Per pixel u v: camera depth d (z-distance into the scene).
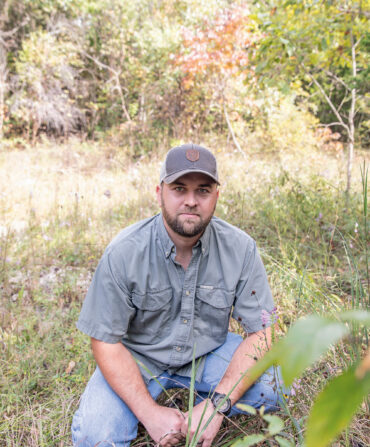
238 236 1.81
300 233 3.64
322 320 0.28
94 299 1.69
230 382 1.65
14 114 10.93
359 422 1.59
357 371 0.25
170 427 1.54
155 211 4.79
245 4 9.01
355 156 8.11
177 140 9.04
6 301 2.90
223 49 8.88
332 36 4.34
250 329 1.78
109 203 5.32
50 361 2.29
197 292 1.75
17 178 6.73
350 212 3.74
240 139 9.88
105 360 1.66
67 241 4.12
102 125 12.73
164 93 10.64
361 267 2.90
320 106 11.55
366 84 5.05
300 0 4.08
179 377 1.87
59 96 11.66
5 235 4.17
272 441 1.52
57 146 10.14
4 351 2.36
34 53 11.02
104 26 11.77
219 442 1.66
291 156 8.32
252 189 5.09
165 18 11.32
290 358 0.26
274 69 4.78
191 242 1.68
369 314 0.30
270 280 2.86
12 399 1.98
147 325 1.76
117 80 11.17
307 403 1.64
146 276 1.68
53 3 11.77
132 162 8.55
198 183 1.56
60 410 1.91
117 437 1.60
